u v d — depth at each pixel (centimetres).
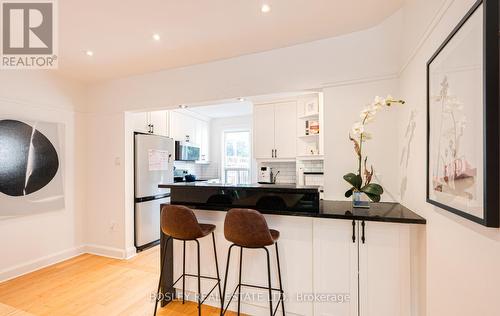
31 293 244
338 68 235
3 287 254
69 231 333
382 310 172
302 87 248
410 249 166
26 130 286
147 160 364
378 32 220
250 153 575
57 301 230
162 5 186
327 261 185
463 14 109
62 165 325
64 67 299
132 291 248
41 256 302
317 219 188
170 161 407
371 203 216
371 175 206
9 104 275
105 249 341
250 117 571
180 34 228
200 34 229
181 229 193
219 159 598
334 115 236
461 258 110
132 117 350
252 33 229
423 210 158
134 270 296
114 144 341
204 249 227
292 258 197
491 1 85
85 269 298
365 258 175
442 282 130
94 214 351
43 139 303
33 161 292
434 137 133
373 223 173
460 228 111
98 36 229
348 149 231
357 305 177
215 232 223
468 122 98
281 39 240
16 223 280
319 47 242
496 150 84
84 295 241
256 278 207
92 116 354
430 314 146
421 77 161
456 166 108
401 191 207
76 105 344
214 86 285
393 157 217
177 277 237
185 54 269
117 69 307
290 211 192
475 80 93
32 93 296
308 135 376
